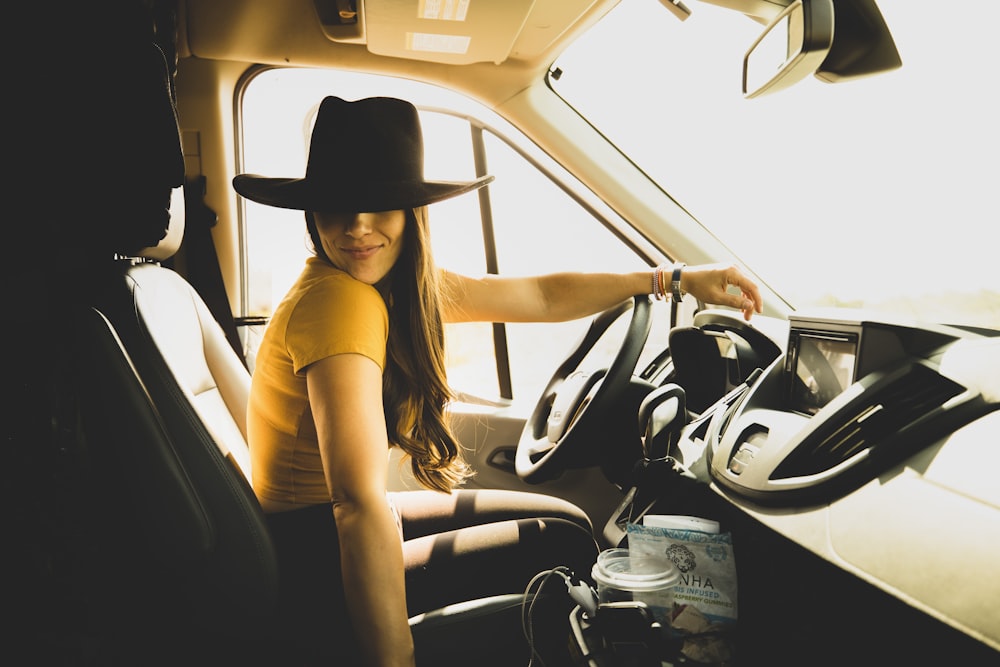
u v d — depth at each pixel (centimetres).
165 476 109
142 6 117
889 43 152
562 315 173
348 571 101
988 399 101
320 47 239
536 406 200
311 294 114
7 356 105
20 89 100
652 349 226
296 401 120
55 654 108
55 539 110
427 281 127
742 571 130
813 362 132
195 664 116
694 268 169
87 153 106
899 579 93
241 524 113
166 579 112
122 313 114
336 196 111
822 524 108
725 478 131
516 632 124
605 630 113
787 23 141
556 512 159
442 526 155
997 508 89
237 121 258
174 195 148
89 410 110
